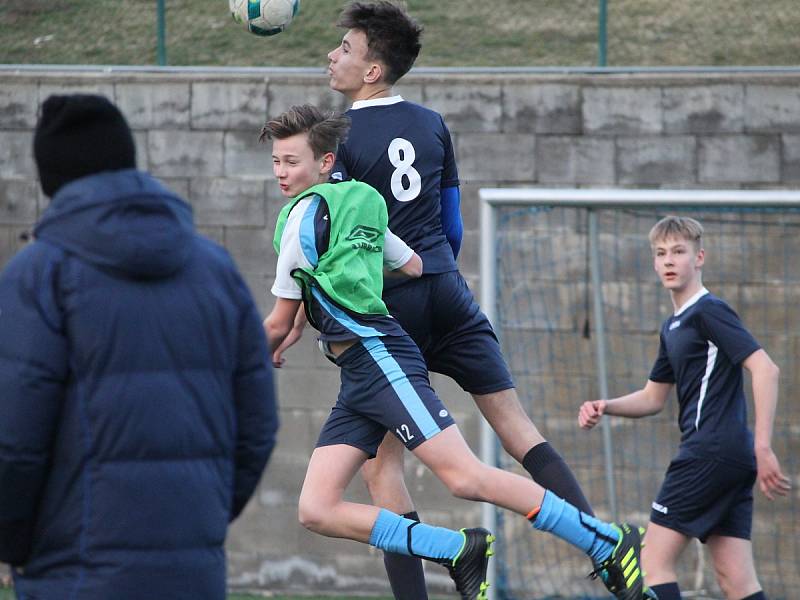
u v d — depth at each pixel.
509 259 23.52
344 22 13.95
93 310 7.95
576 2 28.34
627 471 23.36
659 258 16.88
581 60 26.67
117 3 28.31
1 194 25.05
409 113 13.91
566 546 23.31
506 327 23.56
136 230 8.02
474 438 24.25
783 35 26.88
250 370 8.81
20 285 7.92
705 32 27.17
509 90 24.09
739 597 16.52
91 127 8.30
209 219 24.86
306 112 12.91
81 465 7.96
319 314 12.61
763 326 23.09
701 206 18.33
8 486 7.80
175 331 8.23
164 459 8.13
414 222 13.70
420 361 12.70
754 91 23.59
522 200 18.33
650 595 12.86
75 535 7.98
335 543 24.80
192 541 8.24
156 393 8.09
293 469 24.91
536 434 14.00
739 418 16.44
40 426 7.81
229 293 8.71
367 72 13.87
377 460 14.28
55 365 7.86
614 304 23.45
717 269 23.17
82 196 8.07
